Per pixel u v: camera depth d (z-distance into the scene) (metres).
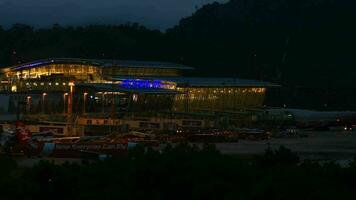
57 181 46.84
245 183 44.25
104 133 147.50
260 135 152.25
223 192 41.69
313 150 114.31
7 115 163.00
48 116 166.38
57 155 88.31
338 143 137.88
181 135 138.38
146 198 43.12
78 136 131.75
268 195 39.69
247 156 84.62
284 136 164.62
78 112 178.62
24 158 86.62
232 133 147.75
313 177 43.91
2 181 46.16
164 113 184.38
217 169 45.50
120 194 42.97
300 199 39.72
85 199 43.66
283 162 56.72
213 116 185.38
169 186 44.25
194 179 44.06
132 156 52.09
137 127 157.25
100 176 47.34
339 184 45.25
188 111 198.62
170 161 45.94
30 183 46.03
